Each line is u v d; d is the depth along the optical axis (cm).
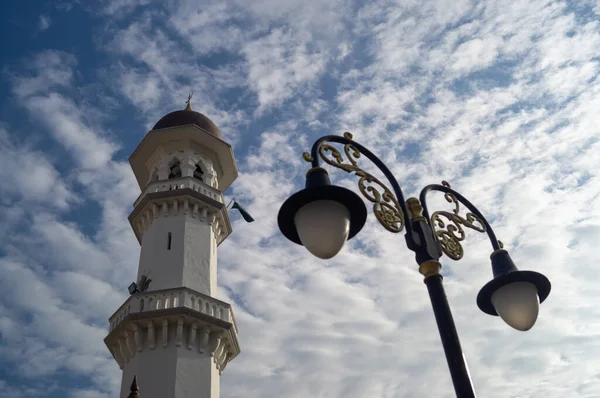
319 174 1015
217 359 3450
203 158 4462
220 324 3462
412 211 1086
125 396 3150
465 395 861
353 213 1019
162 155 4403
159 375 3170
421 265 1020
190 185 4109
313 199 979
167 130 4356
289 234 1057
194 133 4400
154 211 3991
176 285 3600
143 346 3303
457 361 897
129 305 3453
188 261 3744
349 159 1091
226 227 4334
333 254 975
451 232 1143
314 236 967
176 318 3341
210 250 3912
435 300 980
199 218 4038
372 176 1083
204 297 3553
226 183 4769
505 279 1159
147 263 3744
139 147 4438
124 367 3378
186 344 3322
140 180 4672
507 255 1199
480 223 1230
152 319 3322
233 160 4616
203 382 3231
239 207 4481
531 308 1145
